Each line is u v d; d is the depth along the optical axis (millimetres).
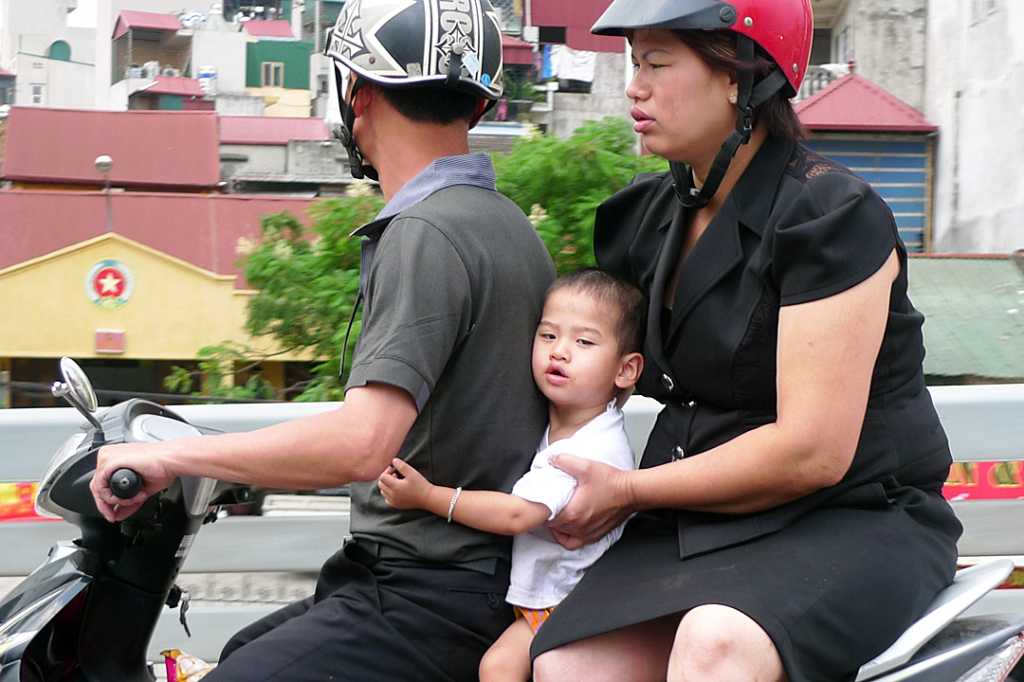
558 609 1871
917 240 16328
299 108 28797
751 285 1849
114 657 2014
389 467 1888
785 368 1765
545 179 6250
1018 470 2920
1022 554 2949
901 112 16141
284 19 33875
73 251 14836
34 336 14844
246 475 1739
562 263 6023
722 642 1641
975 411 2904
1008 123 14297
